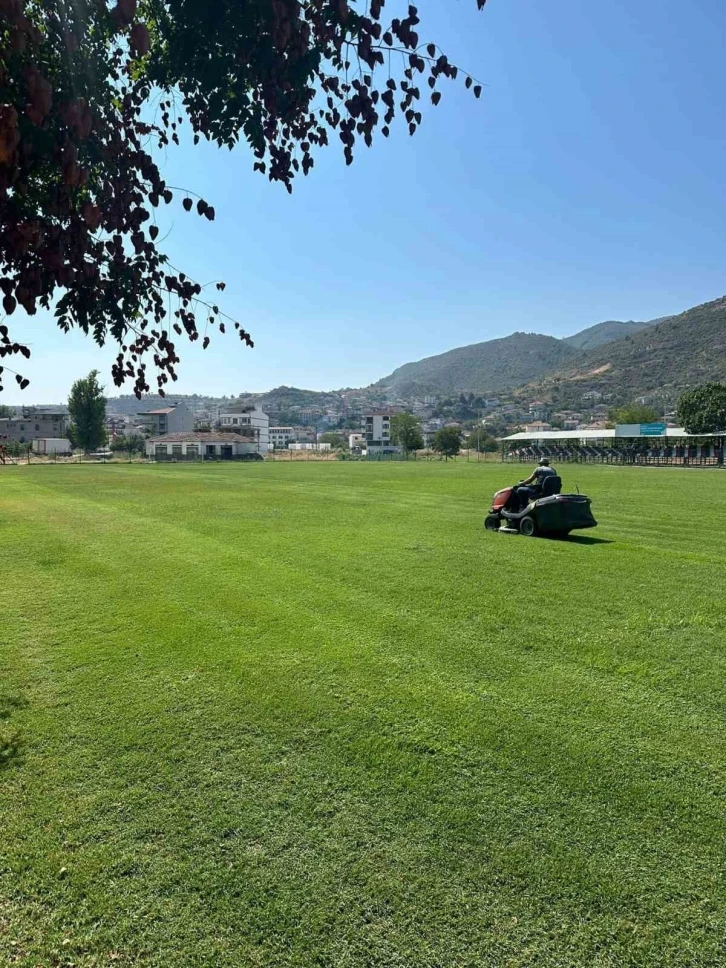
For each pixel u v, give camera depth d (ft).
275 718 13.80
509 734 12.97
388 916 7.92
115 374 8.67
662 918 7.84
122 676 16.37
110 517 49.78
